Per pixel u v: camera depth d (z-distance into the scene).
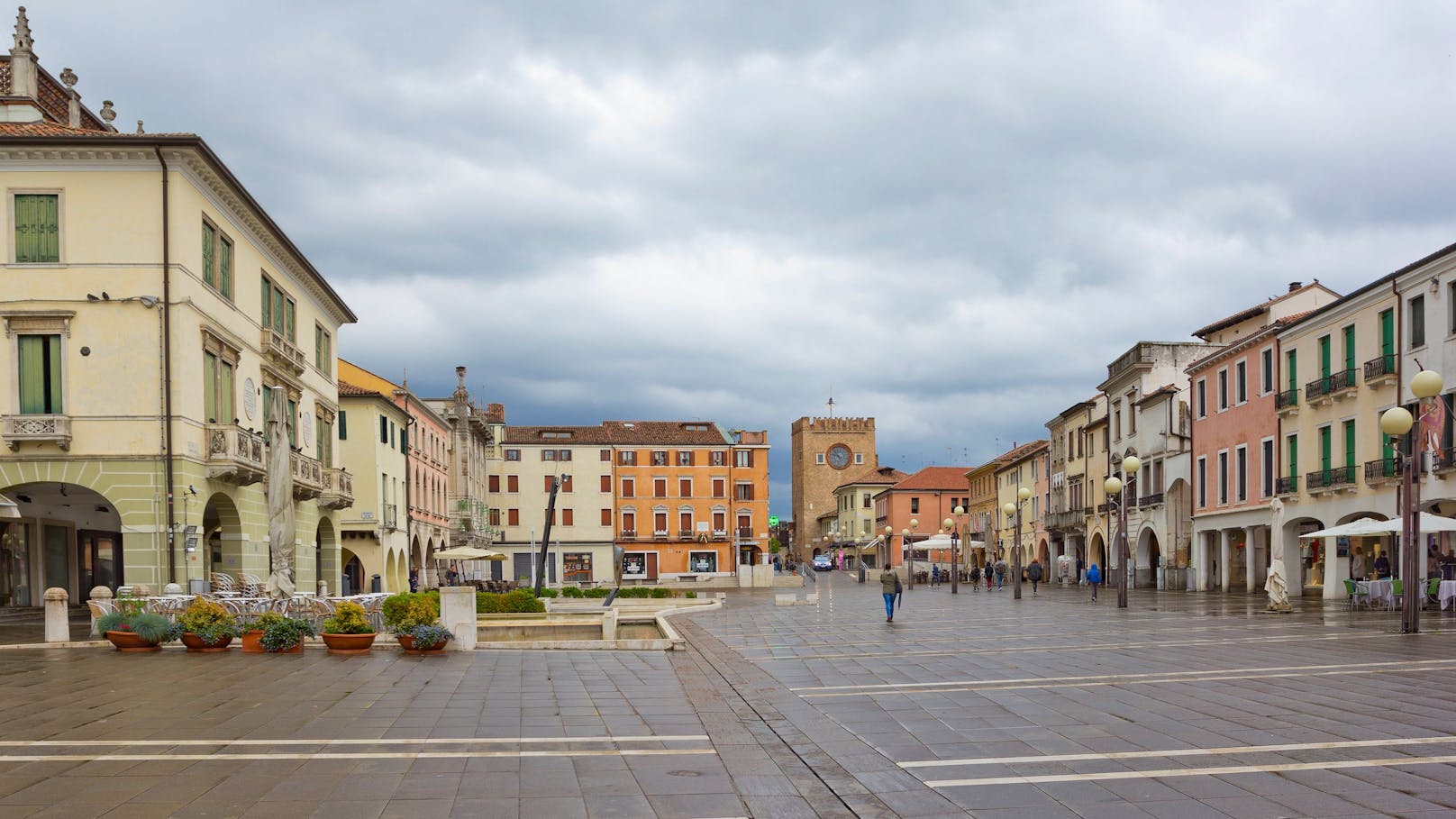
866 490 143.00
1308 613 30.27
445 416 78.00
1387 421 22.56
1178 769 8.73
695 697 13.64
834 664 17.75
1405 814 7.24
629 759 9.55
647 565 100.69
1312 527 42.84
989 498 105.81
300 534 40.72
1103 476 69.19
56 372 29.34
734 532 102.69
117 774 8.81
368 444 53.69
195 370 30.59
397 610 20.77
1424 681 13.91
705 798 8.09
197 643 20.53
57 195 29.55
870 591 62.94
